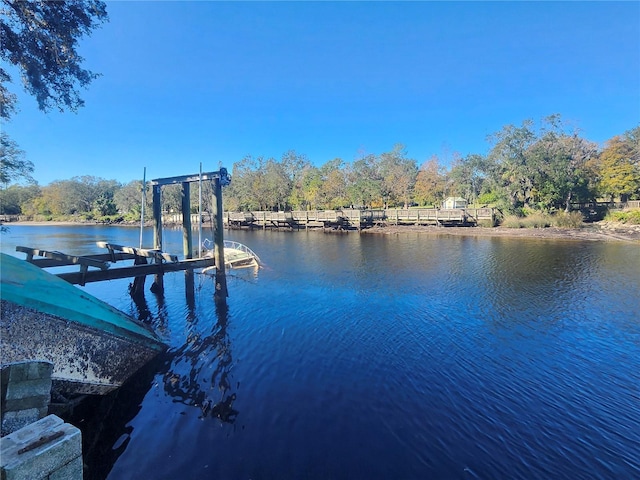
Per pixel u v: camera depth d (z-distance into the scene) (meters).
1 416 3.72
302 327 10.02
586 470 4.67
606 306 11.36
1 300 4.48
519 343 8.71
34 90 8.90
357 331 9.66
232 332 9.75
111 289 14.49
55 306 5.26
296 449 5.08
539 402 6.23
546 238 28.75
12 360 4.57
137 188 76.94
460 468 4.70
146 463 4.80
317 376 7.22
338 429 5.53
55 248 28.41
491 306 11.61
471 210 38.28
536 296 12.60
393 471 4.65
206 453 5.00
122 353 6.59
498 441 5.23
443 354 8.16
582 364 7.62
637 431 5.44
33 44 8.23
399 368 7.52
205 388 6.80
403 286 14.48
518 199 41.53
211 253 23.16
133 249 11.40
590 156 40.84
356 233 38.53
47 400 4.16
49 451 2.55
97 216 81.19
